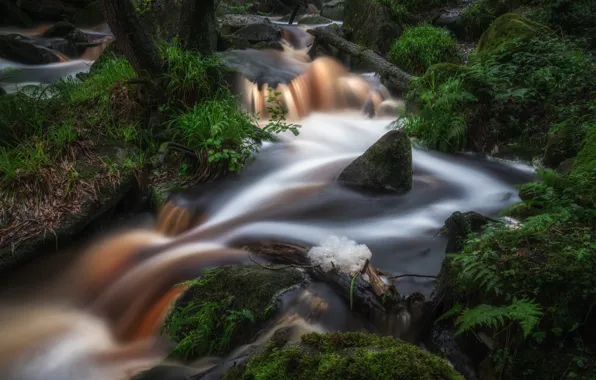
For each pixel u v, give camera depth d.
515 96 6.98
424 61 9.75
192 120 6.16
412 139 7.13
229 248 4.61
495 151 6.86
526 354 2.73
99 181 5.31
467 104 7.09
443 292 3.37
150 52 6.23
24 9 15.62
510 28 8.57
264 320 3.32
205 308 3.52
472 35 11.95
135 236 5.19
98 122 6.11
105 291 4.40
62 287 4.56
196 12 7.07
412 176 5.95
